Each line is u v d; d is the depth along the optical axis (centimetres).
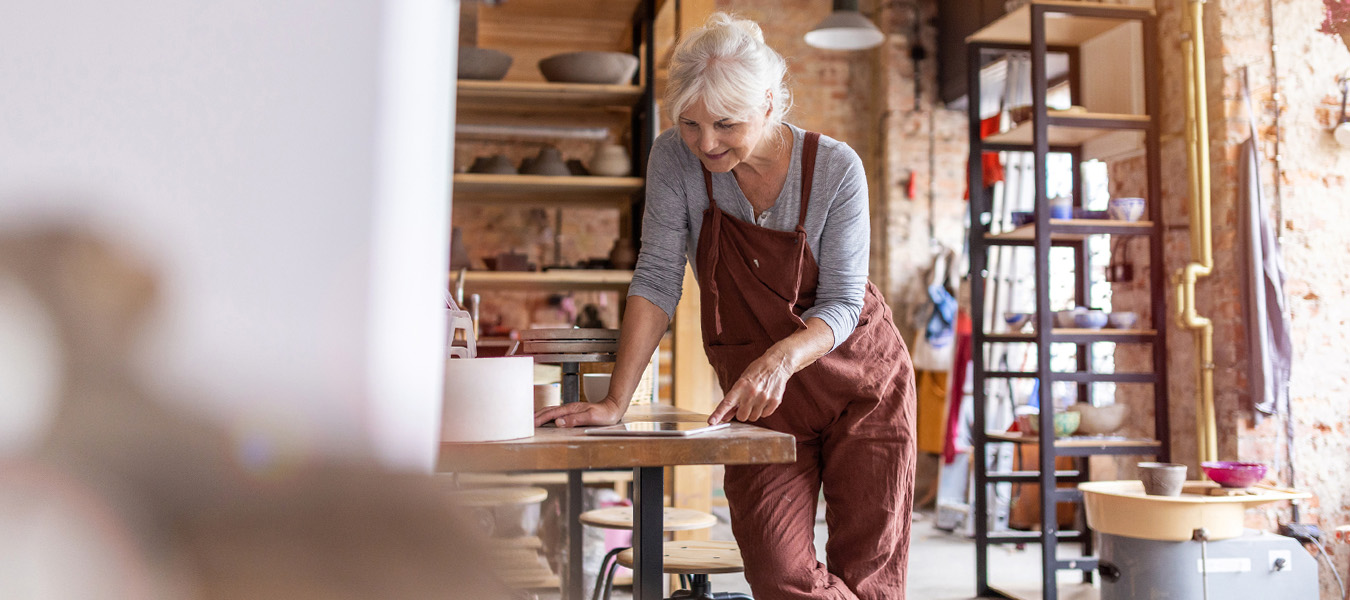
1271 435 357
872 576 167
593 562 318
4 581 15
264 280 16
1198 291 375
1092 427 372
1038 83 367
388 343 17
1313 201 367
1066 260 597
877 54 707
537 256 645
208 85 16
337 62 17
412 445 17
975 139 402
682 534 373
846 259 164
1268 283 351
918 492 645
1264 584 292
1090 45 408
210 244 16
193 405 16
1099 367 569
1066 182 615
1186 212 378
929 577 419
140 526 15
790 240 163
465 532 18
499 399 106
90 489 15
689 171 167
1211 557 290
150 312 15
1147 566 294
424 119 18
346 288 17
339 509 17
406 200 18
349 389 17
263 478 16
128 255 15
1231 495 299
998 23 388
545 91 418
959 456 555
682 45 154
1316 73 371
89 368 15
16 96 15
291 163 17
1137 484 322
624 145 470
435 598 17
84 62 15
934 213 682
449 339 119
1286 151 367
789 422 171
